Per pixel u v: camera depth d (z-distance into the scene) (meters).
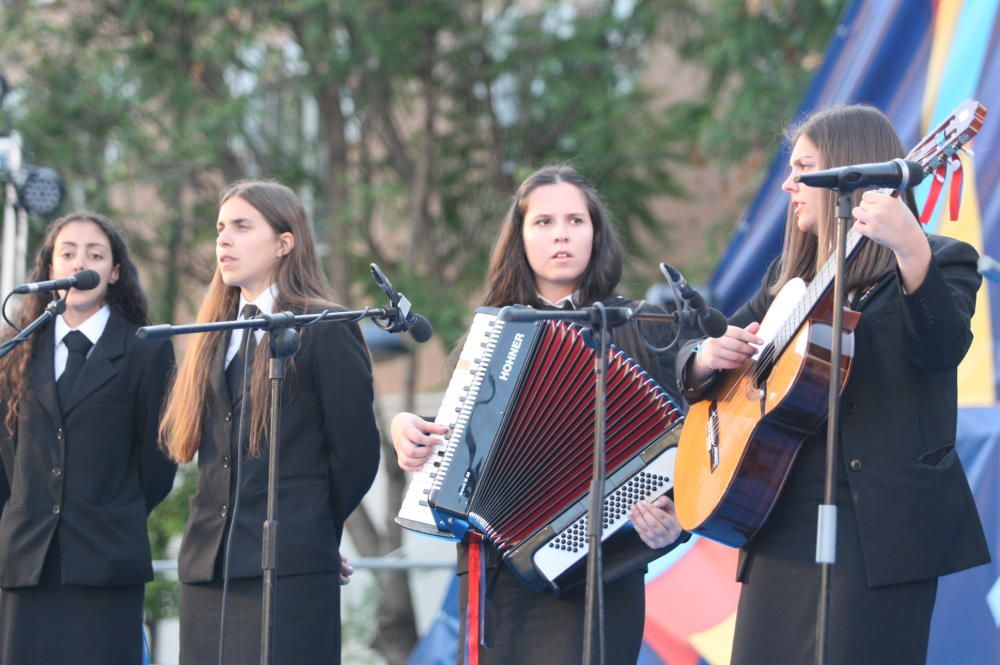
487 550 13.52
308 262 15.38
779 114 37.19
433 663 20.75
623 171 43.16
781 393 11.48
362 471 14.49
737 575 12.19
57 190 26.31
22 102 40.94
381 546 43.03
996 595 15.97
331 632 14.25
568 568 13.01
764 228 22.23
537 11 42.56
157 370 16.23
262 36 40.84
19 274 26.48
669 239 45.56
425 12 40.78
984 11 19.50
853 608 11.16
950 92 19.75
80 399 15.88
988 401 17.53
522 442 13.16
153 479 16.31
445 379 14.70
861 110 12.05
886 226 10.58
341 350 14.52
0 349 15.00
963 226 18.22
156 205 45.03
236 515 14.20
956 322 10.74
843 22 21.72
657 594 19.53
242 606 14.10
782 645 11.55
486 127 44.81
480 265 43.53
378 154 46.69
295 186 43.41
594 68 43.09
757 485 11.65
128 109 41.91
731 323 13.38
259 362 14.50
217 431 14.58
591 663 11.36
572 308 14.26
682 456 12.77
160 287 43.75
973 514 11.36
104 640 15.67
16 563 15.59
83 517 15.64
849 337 11.15
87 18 42.84
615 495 12.97
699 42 41.97
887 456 11.20
